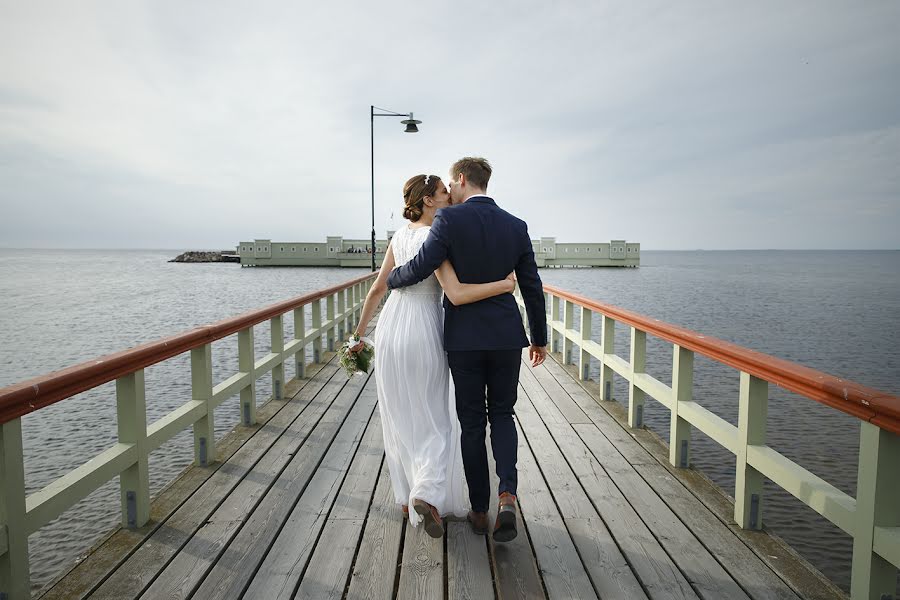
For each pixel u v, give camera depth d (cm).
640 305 2911
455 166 259
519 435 427
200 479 336
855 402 191
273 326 530
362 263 8756
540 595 218
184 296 3253
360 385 596
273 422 458
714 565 239
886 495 191
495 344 238
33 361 1373
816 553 439
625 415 483
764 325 2138
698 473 347
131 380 270
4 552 198
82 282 4919
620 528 274
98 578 228
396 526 276
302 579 230
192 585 224
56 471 622
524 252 245
